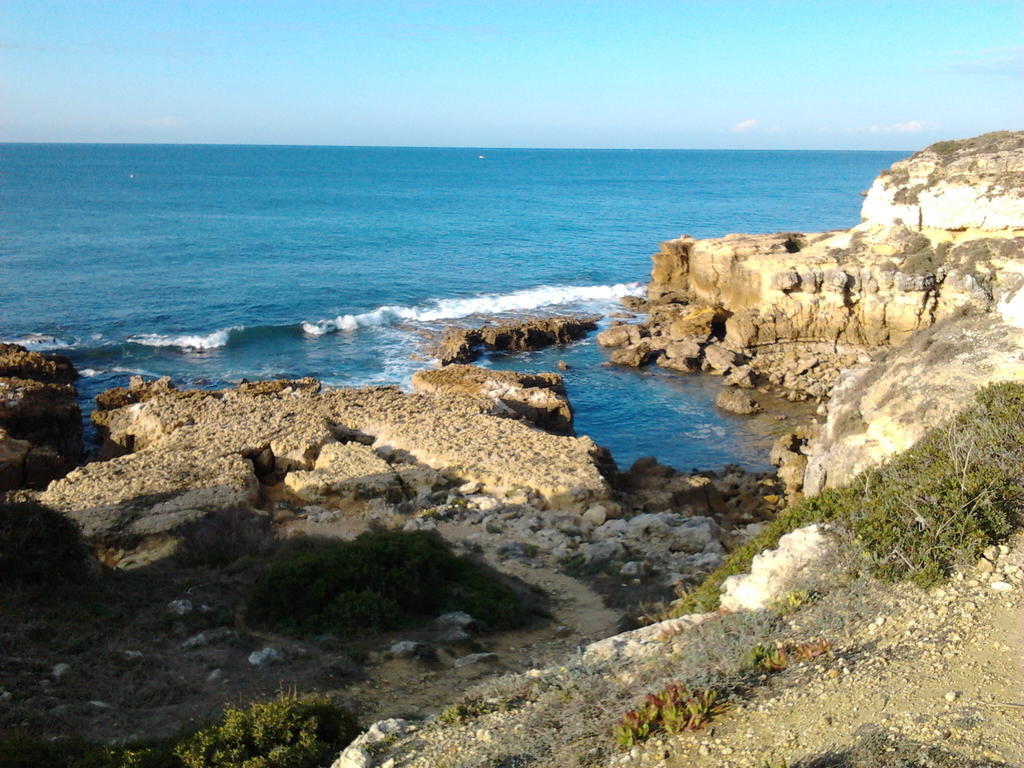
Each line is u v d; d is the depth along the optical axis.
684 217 144.00
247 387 44.09
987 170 51.38
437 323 66.00
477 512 27.14
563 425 42.47
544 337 61.19
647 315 68.00
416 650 16.05
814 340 55.38
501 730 9.80
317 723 11.42
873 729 8.22
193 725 12.53
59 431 39.16
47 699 13.09
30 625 15.95
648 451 42.47
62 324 61.25
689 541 24.36
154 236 101.31
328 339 61.12
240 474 28.95
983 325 27.66
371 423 36.03
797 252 58.44
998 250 49.81
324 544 22.92
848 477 25.47
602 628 18.02
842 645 10.19
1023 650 9.40
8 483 32.81
